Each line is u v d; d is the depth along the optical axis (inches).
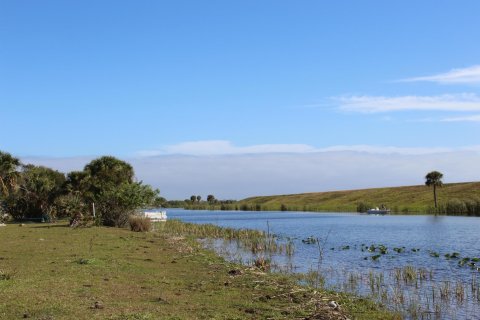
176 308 468.1
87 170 2481.5
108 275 641.0
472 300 628.4
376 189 7298.2
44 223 2054.6
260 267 845.8
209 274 709.3
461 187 5585.6
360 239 1651.1
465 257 1115.9
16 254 852.6
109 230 1536.7
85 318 408.5
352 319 484.1
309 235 1840.6
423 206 4571.9
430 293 675.4
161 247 1072.2
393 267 941.8
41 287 534.9
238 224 2859.3
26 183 2463.1
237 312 469.7
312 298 554.9
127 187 1768.0
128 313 429.1
